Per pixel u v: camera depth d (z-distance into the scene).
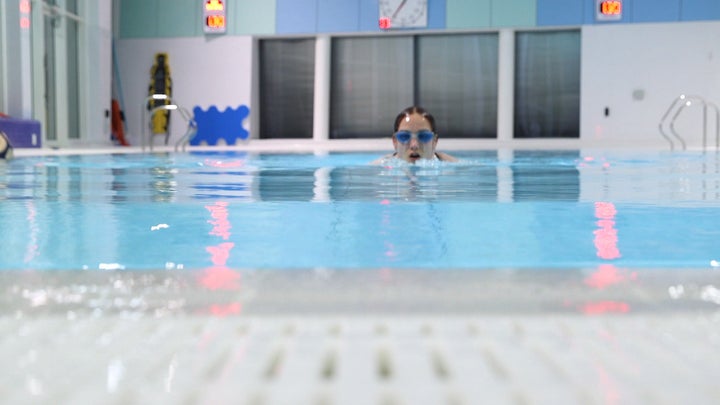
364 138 11.78
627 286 0.95
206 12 11.77
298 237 1.49
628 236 1.50
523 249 1.33
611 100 11.00
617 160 5.44
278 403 0.55
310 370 0.62
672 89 10.86
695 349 0.68
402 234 1.53
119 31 12.06
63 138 10.05
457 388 0.57
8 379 0.60
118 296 0.91
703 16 10.72
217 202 2.21
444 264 1.17
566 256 1.25
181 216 1.86
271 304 0.87
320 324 0.77
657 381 0.59
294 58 11.90
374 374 0.61
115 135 11.84
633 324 0.77
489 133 11.48
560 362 0.64
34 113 9.18
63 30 10.02
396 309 0.84
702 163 4.90
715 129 10.80
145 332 0.75
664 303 0.86
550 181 3.15
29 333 0.74
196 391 0.57
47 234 1.54
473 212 1.92
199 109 11.93
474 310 0.83
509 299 0.89
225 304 0.87
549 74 11.27
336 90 11.79
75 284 0.98
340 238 1.48
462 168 4.21
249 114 11.77
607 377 0.60
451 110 11.54
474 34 11.36
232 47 11.79
